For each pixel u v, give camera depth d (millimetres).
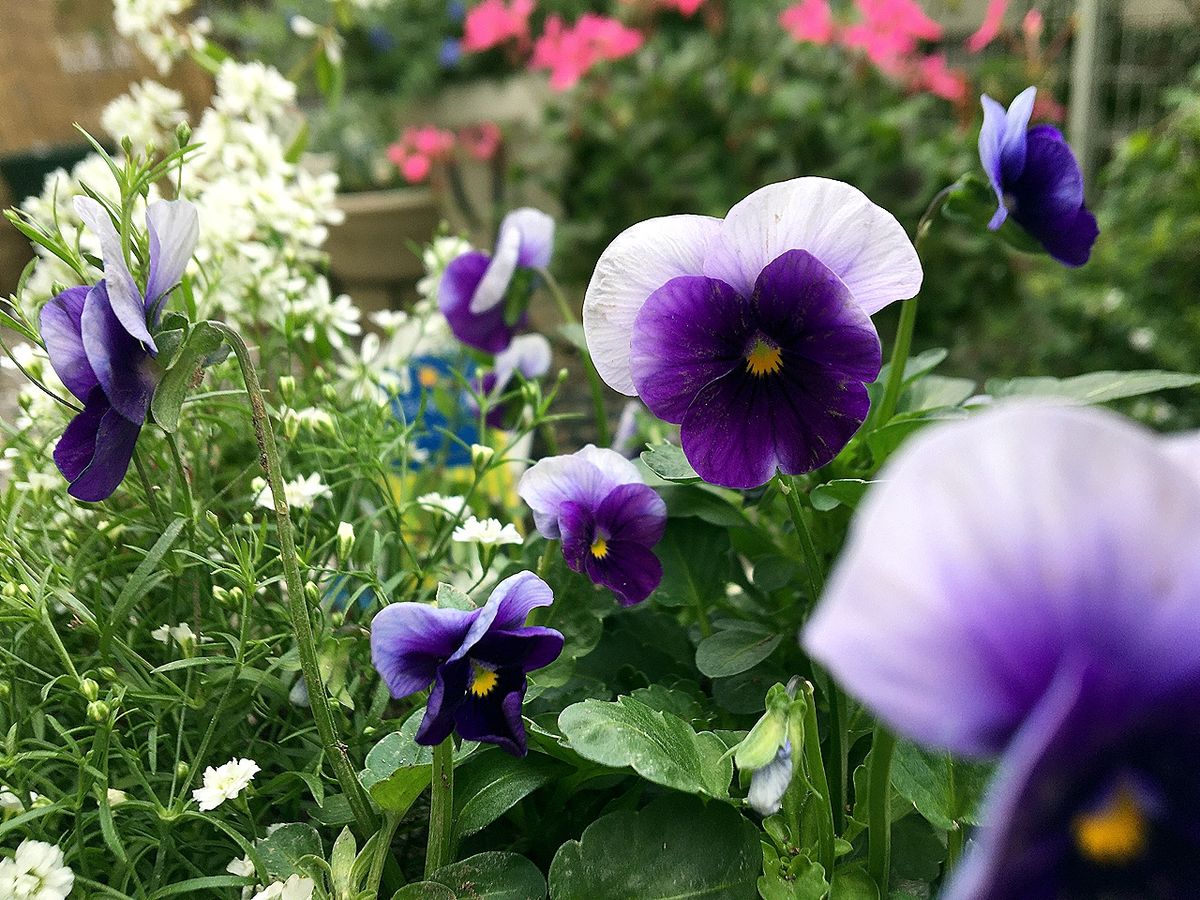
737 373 157
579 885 148
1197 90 711
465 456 301
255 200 250
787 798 141
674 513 205
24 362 219
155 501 177
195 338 146
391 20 939
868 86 788
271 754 183
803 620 204
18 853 136
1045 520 72
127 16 300
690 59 782
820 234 154
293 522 216
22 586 166
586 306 159
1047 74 787
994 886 72
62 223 250
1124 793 79
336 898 142
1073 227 200
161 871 155
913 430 193
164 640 182
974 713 74
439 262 304
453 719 141
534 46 929
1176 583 71
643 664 210
